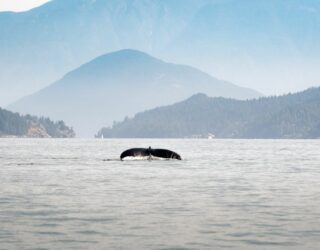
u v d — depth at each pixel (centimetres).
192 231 7056
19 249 6200
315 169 17075
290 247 6309
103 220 7706
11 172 15262
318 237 6756
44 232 6969
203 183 12400
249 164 19525
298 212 8394
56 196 10006
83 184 12038
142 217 7931
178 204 9119
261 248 6275
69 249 6216
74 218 7831
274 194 10456
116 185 11856
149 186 11700
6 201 9362
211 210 8544
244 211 8475
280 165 19088
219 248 6278
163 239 6662
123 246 6350
